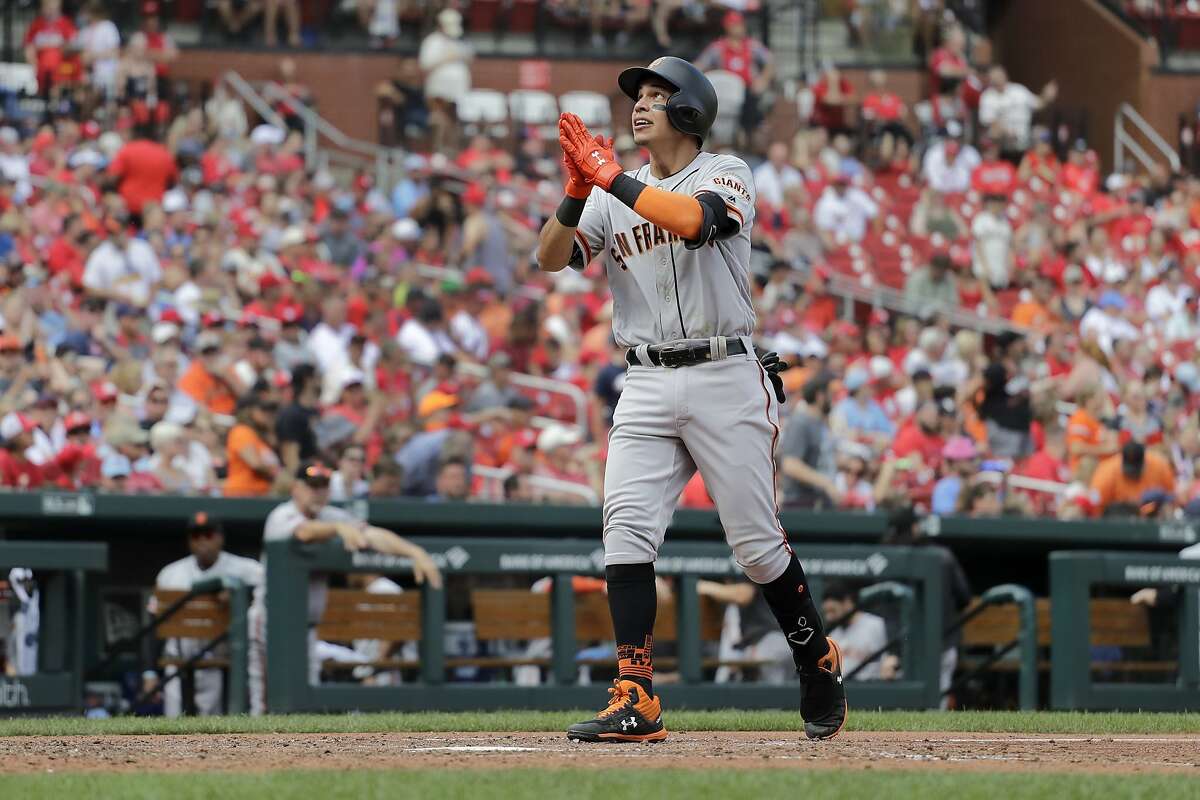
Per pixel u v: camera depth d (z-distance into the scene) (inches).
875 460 1936.5
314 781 571.8
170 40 2947.8
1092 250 3002.0
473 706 1315.2
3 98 2768.2
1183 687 1465.3
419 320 2165.4
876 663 1487.5
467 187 2711.6
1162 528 1664.6
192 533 1363.2
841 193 2997.0
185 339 2046.0
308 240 2263.8
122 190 2369.6
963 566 1813.5
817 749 748.6
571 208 740.0
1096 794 550.0
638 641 756.0
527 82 3457.2
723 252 741.3
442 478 1542.8
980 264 2903.5
